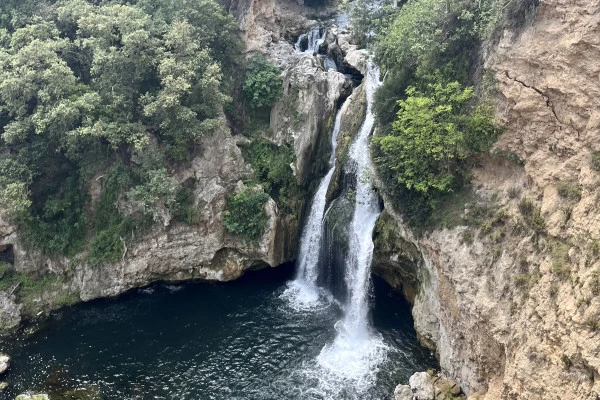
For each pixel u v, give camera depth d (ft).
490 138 84.38
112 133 107.55
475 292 78.59
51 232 116.47
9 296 111.75
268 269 125.59
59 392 91.09
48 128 110.63
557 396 59.36
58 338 105.91
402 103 92.02
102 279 115.44
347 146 119.24
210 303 116.26
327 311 112.68
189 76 113.39
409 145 91.35
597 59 66.80
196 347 102.42
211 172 119.96
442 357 88.89
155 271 118.83
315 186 126.72
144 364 98.02
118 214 117.70
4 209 111.75
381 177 101.60
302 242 125.39
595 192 63.31
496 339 72.95
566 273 63.67
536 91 75.87
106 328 108.68
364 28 138.21
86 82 125.08
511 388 67.00
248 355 99.66
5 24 129.18
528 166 77.15
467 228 84.12
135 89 115.96
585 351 56.13
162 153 116.47
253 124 131.64
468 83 92.89
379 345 99.60
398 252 104.06
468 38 93.09
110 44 118.73
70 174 119.14
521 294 71.15
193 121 114.21
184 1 130.62
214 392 90.74
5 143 113.50
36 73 108.68
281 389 90.74
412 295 106.63
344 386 90.43
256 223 118.21
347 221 113.39
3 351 102.12
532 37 77.30
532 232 73.05
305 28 162.50
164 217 114.93
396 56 105.50
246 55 136.05
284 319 110.22
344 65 137.49
